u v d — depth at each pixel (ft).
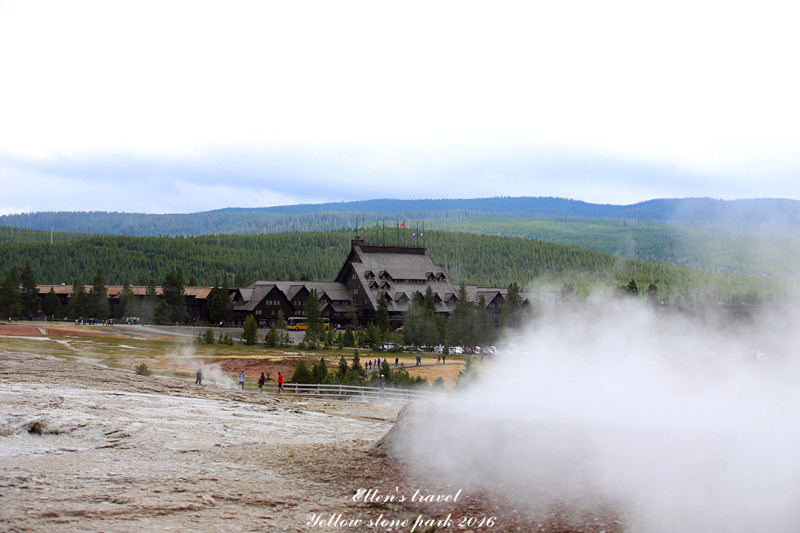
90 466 93.30
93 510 74.02
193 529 70.28
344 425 143.95
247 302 569.23
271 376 277.03
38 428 114.83
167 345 357.20
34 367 202.90
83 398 151.02
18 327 377.50
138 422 127.34
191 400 167.73
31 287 529.04
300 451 104.68
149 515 73.67
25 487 80.74
